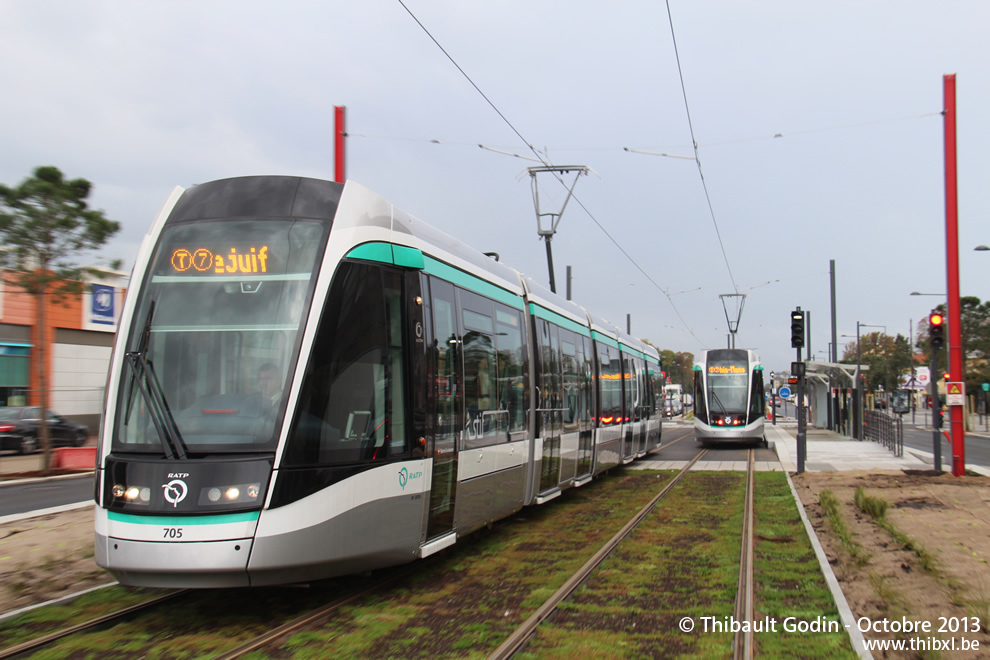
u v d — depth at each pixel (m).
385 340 7.34
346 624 6.41
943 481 17.17
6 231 18.00
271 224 7.07
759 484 17.58
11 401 29.33
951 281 18.28
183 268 6.97
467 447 8.87
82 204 18.91
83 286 19.16
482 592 7.52
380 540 7.07
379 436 7.14
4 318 29.20
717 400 31.84
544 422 11.95
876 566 8.67
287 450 6.34
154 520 6.10
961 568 8.54
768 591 7.60
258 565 6.10
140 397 6.56
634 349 22.28
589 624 6.46
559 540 10.38
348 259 7.11
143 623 6.43
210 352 6.63
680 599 7.27
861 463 23.14
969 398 57.69
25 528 11.30
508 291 10.95
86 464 22.11
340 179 13.66
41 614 6.70
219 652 5.67
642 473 20.19
